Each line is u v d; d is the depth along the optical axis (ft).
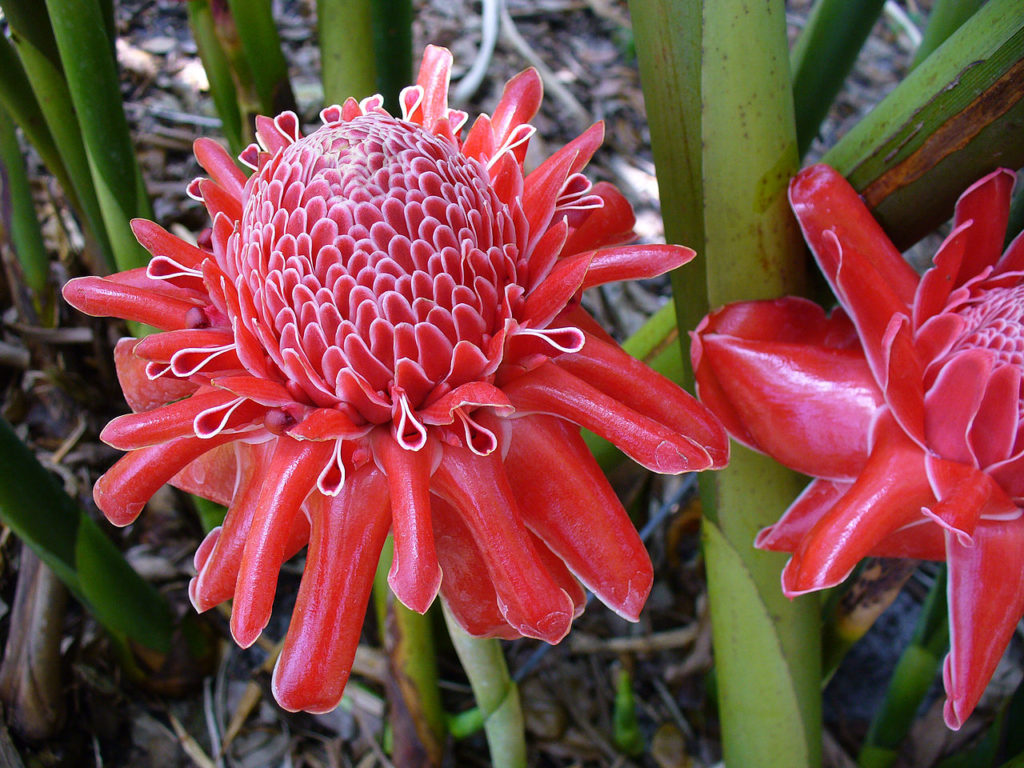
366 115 0.72
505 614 0.67
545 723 1.54
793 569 0.74
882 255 0.82
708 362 0.85
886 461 0.75
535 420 0.72
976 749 1.29
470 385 0.64
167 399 0.83
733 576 0.95
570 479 0.72
